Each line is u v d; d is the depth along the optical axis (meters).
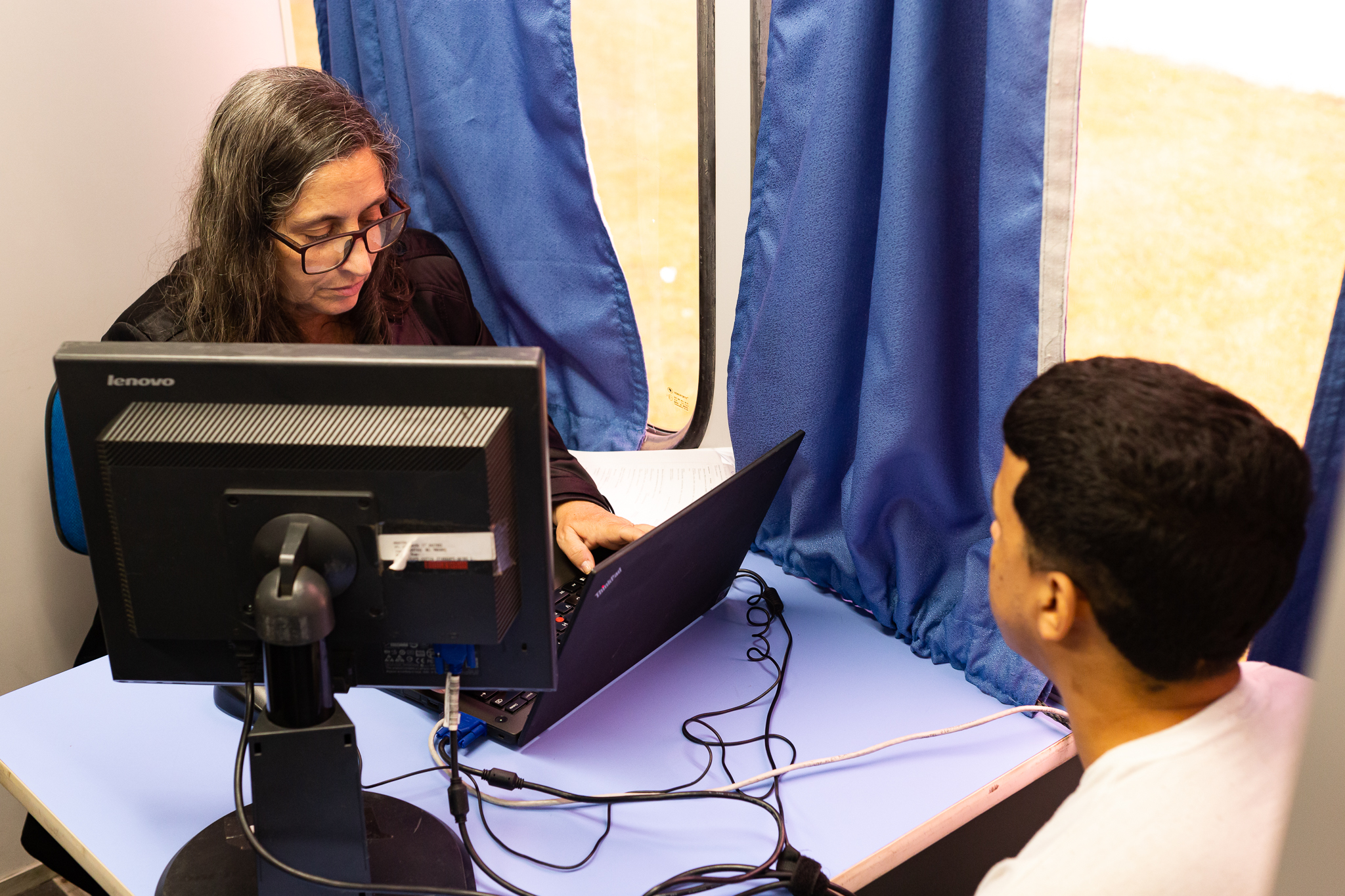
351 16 1.88
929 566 1.33
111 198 1.89
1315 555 1.00
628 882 0.92
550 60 1.66
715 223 1.72
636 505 1.59
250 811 0.98
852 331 1.35
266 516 0.77
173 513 0.79
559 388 1.96
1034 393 0.71
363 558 0.79
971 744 1.11
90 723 1.15
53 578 1.94
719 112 1.65
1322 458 0.99
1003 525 0.75
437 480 0.76
